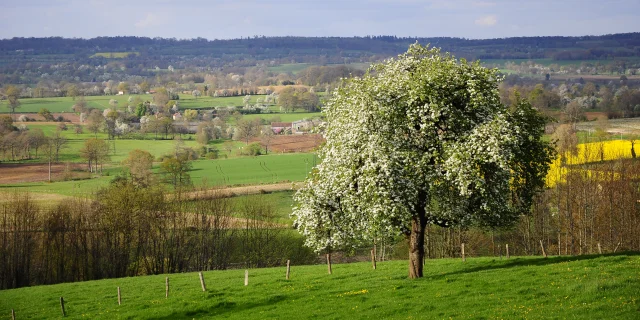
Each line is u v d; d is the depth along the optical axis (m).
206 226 90.00
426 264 45.91
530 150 36.66
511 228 40.12
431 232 74.75
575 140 108.44
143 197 89.31
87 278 81.75
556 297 30.03
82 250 83.25
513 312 28.34
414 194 34.41
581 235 74.44
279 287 40.47
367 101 35.28
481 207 34.94
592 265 36.59
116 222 84.69
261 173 145.38
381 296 34.34
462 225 36.03
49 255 83.06
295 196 38.22
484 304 30.36
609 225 73.31
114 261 83.12
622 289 29.69
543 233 77.31
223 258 86.81
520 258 44.09
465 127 35.72
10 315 39.81
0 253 80.88
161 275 54.06
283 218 95.25
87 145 172.62
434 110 33.91
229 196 113.81
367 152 34.47
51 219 85.38
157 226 87.75
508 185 35.25
